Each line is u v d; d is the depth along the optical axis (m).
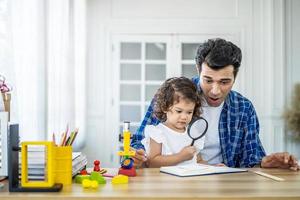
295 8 3.92
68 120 2.81
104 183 1.04
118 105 3.88
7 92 1.35
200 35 3.87
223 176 1.16
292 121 3.81
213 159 1.66
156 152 1.53
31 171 1.03
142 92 3.87
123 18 3.86
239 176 1.16
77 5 3.32
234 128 1.64
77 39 3.33
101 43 3.87
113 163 3.88
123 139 1.19
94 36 3.86
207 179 1.10
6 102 1.32
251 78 3.90
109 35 3.86
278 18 3.90
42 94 2.25
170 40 3.87
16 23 1.89
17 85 1.91
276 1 3.90
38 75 2.19
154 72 3.87
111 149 3.88
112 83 3.87
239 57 1.51
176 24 3.86
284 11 3.91
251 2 3.89
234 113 1.64
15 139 0.98
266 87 3.91
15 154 0.97
